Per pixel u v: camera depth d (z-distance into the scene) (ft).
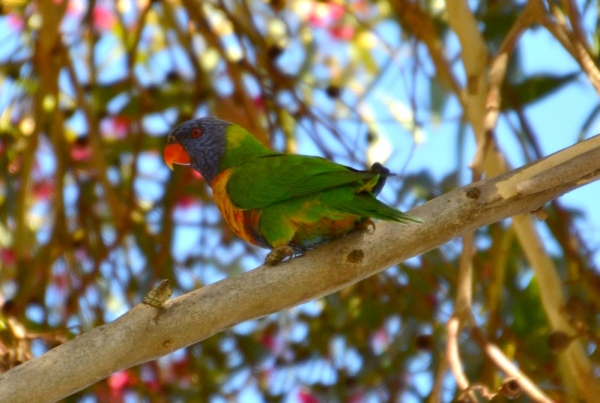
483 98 25.80
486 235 34.35
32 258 35.47
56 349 17.43
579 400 26.48
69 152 34.91
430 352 31.14
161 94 37.32
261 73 36.37
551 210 31.99
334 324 34.63
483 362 29.30
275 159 24.03
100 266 34.19
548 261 24.89
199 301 18.38
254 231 24.22
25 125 37.96
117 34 42.27
